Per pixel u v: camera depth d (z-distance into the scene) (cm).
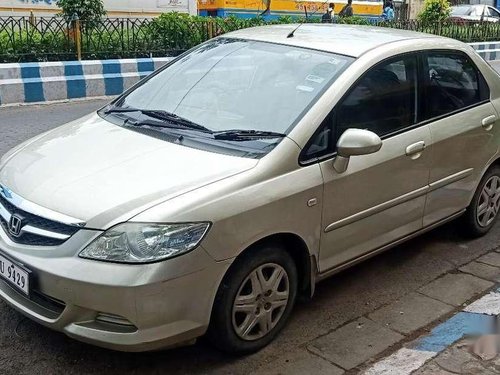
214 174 318
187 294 296
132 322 288
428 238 512
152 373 323
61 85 1007
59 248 293
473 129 460
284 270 345
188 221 293
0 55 985
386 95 399
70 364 327
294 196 333
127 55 1121
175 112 392
